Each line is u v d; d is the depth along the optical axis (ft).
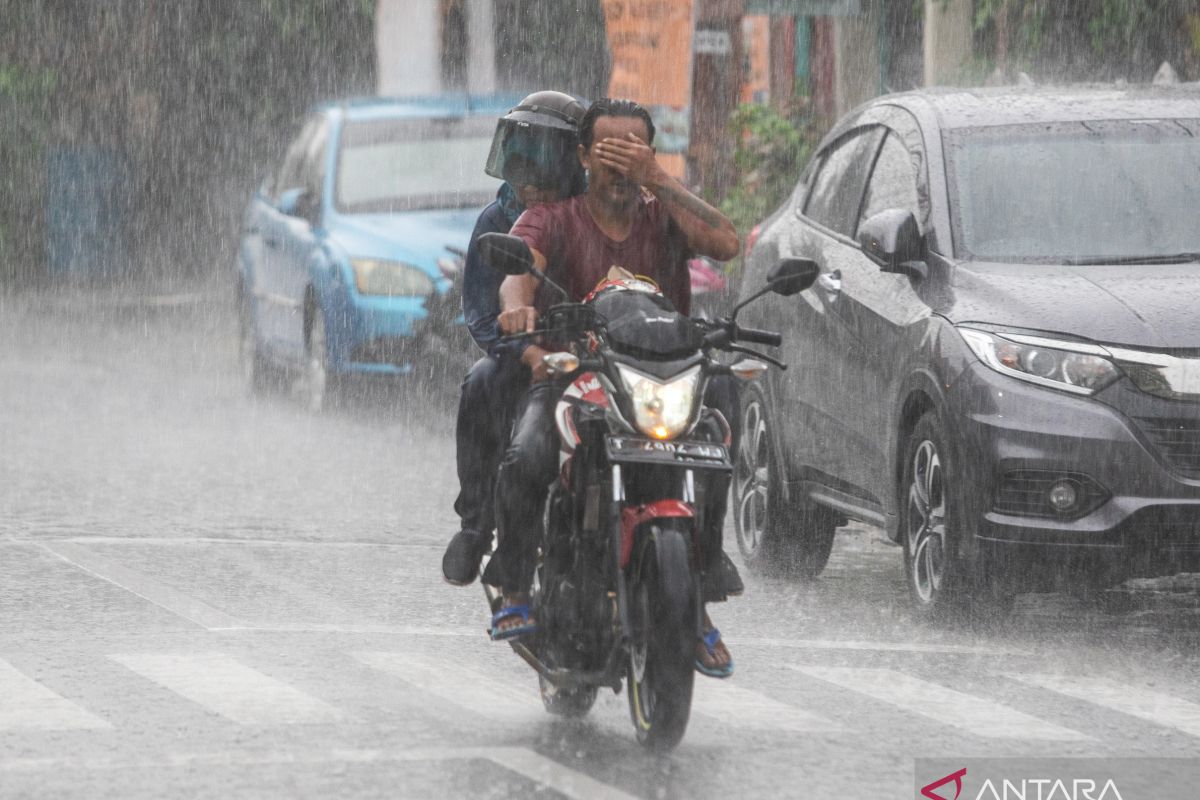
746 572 90.84
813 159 96.27
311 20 259.39
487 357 61.31
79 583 82.17
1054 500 71.67
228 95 264.93
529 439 57.21
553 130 62.08
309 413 142.41
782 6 158.81
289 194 145.18
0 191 259.80
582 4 246.47
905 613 79.56
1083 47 145.59
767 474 89.86
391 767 54.03
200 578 83.71
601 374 54.95
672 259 60.23
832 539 89.20
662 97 159.33
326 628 73.56
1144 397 71.67
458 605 78.79
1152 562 71.67
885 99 91.45
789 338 88.99
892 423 78.59
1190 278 75.97
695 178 209.56
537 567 58.03
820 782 53.26
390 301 134.31
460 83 229.45
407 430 133.59
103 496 105.40
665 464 53.88
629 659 56.44
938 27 158.92
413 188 143.23
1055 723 60.64
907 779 53.72
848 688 65.16
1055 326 73.00
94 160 264.93
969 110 85.46
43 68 262.26
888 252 78.74
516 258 55.26
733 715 61.11
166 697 61.82
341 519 99.60
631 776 53.57
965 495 73.10
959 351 74.08
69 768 53.47
